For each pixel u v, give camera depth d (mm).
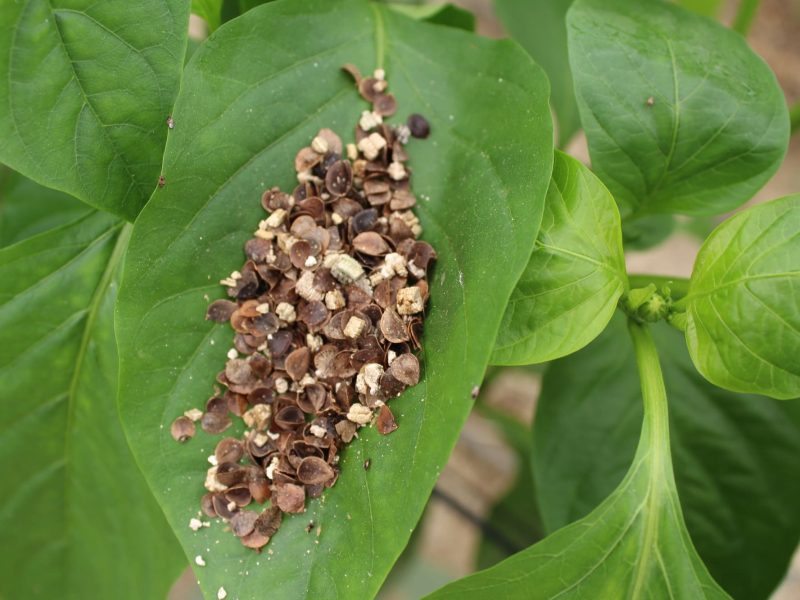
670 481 226
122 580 258
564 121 312
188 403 228
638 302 232
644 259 604
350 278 228
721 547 269
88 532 259
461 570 515
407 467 213
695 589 225
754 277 217
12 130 214
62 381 250
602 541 224
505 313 221
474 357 208
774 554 267
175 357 227
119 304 222
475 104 234
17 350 246
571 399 272
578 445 271
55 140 215
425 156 236
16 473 253
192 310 227
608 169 240
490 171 225
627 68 236
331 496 223
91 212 250
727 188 242
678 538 226
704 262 224
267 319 229
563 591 223
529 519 354
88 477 256
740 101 238
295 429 227
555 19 307
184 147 221
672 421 272
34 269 245
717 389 270
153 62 215
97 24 214
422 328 225
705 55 240
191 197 223
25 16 212
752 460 268
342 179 233
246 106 228
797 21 686
